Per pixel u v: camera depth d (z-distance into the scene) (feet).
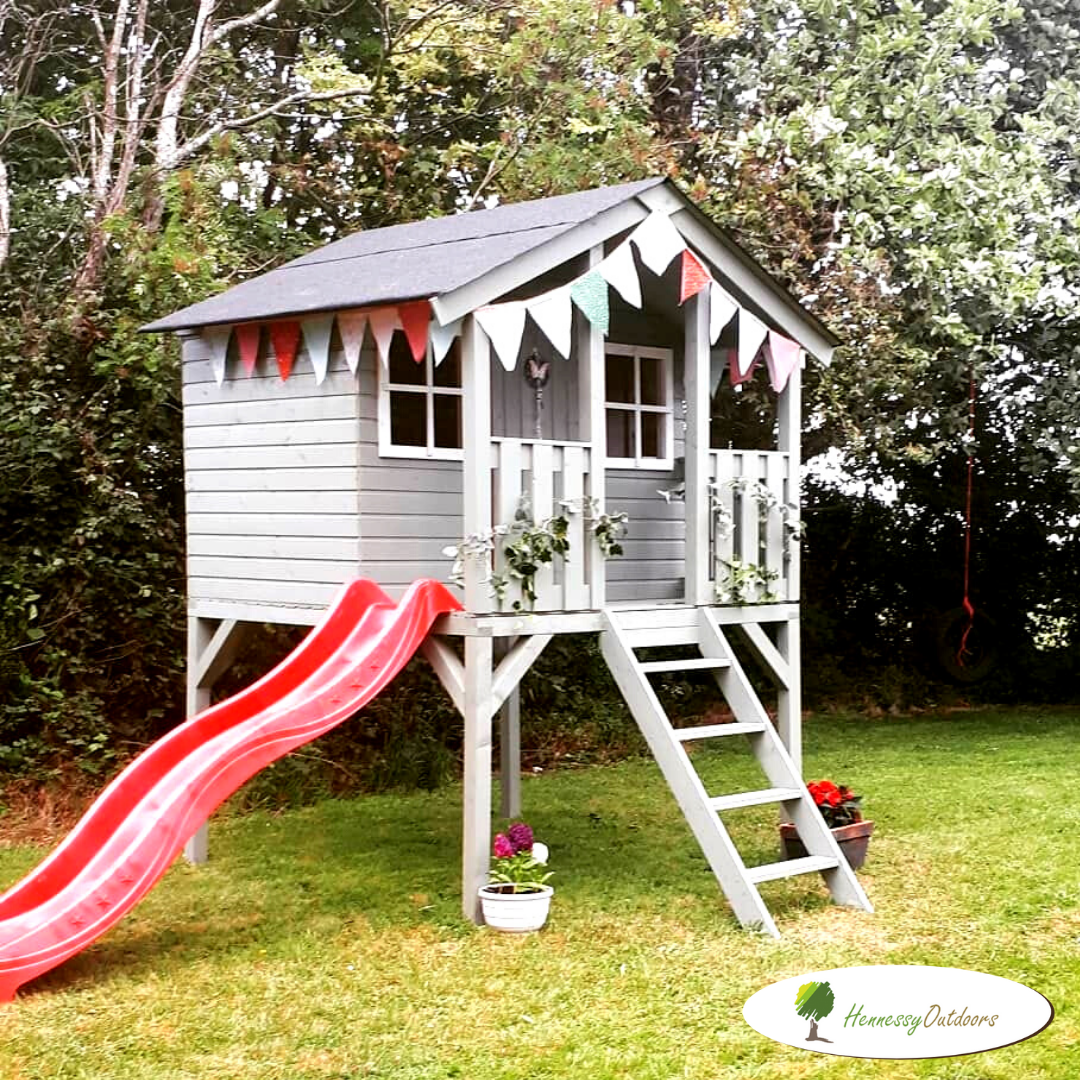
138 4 32.81
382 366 19.34
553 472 19.21
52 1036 14.02
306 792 27.22
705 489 20.65
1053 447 35.27
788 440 22.08
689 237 20.58
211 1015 14.62
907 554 41.93
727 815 25.13
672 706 37.42
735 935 17.30
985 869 20.40
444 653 18.89
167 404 28.40
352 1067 13.19
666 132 36.37
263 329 20.57
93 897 15.89
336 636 18.80
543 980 15.65
